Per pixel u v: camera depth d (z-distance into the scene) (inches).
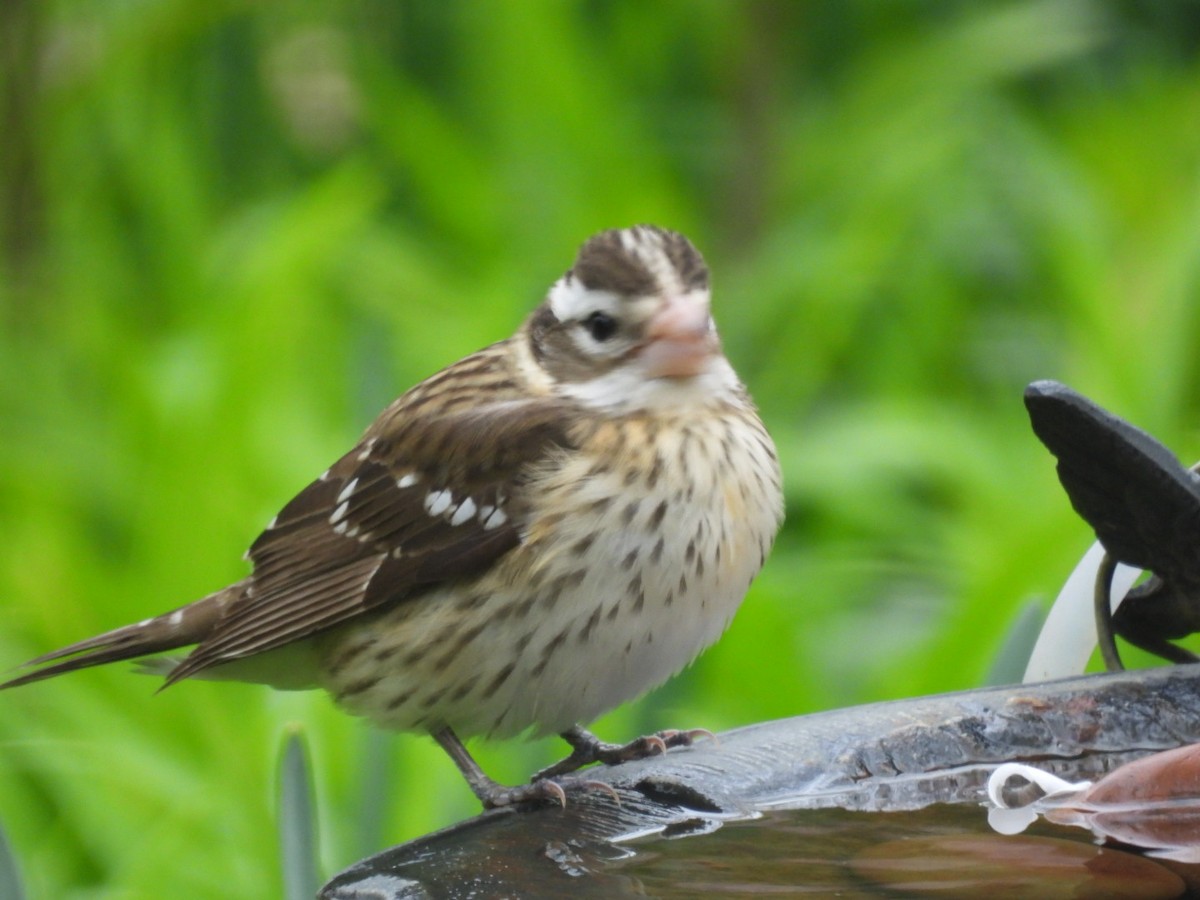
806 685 300.0
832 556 367.2
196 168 469.7
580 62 453.7
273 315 369.7
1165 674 202.5
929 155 445.7
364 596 237.6
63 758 297.9
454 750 239.5
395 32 499.8
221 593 259.6
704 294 236.4
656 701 286.0
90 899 274.8
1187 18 506.0
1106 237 432.1
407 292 428.1
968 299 453.7
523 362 248.5
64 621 319.6
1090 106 498.3
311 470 353.1
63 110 446.3
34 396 392.8
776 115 482.6
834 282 417.7
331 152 493.4
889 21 512.1
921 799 185.8
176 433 344.8
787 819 179.3
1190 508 191.9
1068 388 190.9
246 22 487.8
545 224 436.1
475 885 159.6
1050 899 157.8
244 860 275.9
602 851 170.2
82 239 450.3
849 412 407.8
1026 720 196.5
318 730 289.0
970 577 332.8
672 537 227.1
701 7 494.9
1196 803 177.5
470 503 233.0
